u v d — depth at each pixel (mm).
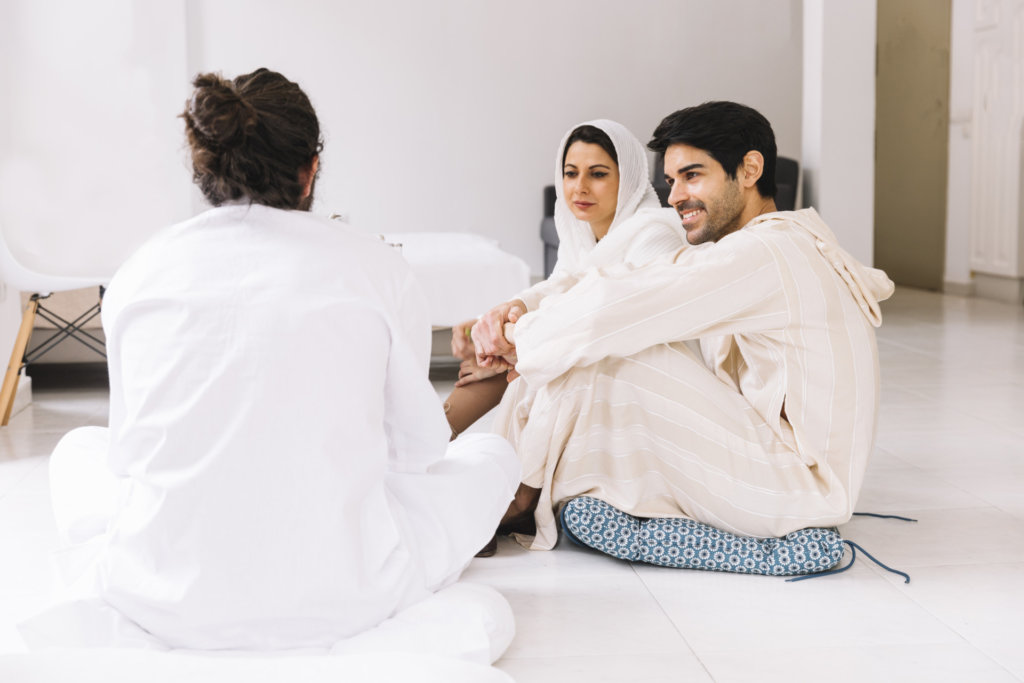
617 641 1819
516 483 1954
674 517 2223
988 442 3332
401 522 1668
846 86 6043
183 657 1428
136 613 1518
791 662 1724
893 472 2979
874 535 2404
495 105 7496
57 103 3764
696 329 2111
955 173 7742
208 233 1526
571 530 2236
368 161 7461
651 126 7605
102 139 3797
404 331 1593
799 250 2133
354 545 1550
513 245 7621
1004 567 2178
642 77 7559
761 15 7582
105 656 1414
